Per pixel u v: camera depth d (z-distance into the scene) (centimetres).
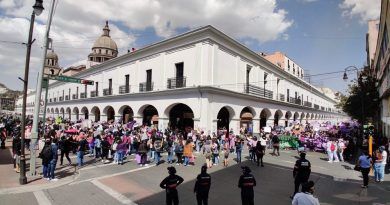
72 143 1756
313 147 2136
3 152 1770
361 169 1077
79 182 1109
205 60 2202
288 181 1160
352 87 2794
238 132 2525
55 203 854
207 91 2145
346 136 2405
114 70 3303
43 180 1108
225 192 990
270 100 3114
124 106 3075
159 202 870
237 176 1241
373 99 2372
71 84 4631
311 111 5109
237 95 2506
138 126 2262
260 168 1420
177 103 2395
